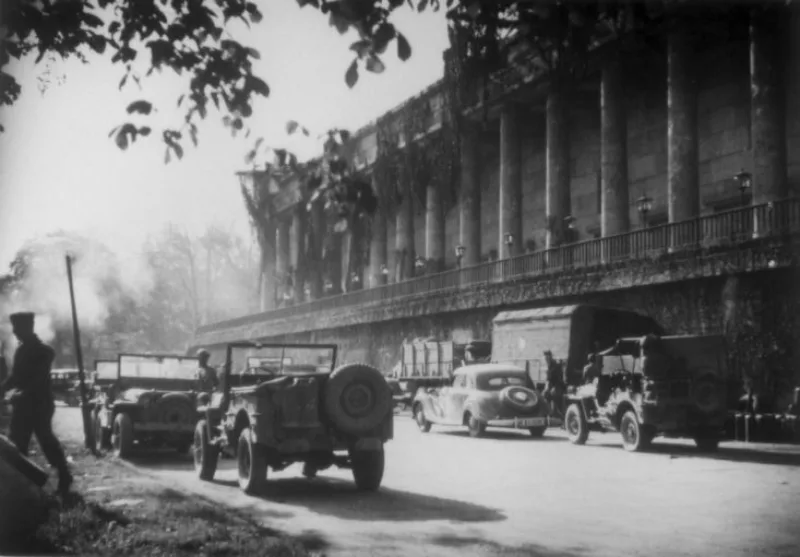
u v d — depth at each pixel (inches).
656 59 1542.8
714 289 1074.7
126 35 315.6
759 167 1206.3
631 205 1656.0
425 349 1422.2
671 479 527.5
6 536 284.2
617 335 1066.1
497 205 2102.6
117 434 668.1
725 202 1438.2
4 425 745.0
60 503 347.9
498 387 952.9
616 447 795.4
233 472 575.8
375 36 243.3
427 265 2153.1
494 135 2103.8
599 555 294.5
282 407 456.8
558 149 1646.2
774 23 1212.5
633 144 1663.4
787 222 995.3
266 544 286.7
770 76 1205.7
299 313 2514.8
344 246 2632.9
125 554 268.5
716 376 740.7
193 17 311.3
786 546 310.8
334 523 365.1
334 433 466.0
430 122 2145.7
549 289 1366.9
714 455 704.4
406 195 2317.9
